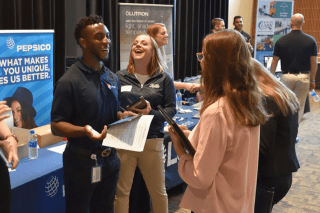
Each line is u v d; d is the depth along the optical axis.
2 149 1.47
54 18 3.68
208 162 1.22
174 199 3.12
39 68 2.73
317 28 9.72
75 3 4.62
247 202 1.32
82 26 1.67
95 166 1.69
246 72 1.23
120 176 2.34
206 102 1.27
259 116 1.24
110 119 1.79
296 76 4.97
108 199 1.85
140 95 2.30
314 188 3.45
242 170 1.26
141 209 2.75
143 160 2.33
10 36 2.48
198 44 6.59
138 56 2.31
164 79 2.36
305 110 5.73
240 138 1.24
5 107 1.38
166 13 4.09
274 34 8.23
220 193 1.27
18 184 1.84
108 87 1.75
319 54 9.63
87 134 1.54
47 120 2.87
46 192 2.03
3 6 3.22
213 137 1.21
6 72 2.49
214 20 5.75
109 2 4.39
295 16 4.87
